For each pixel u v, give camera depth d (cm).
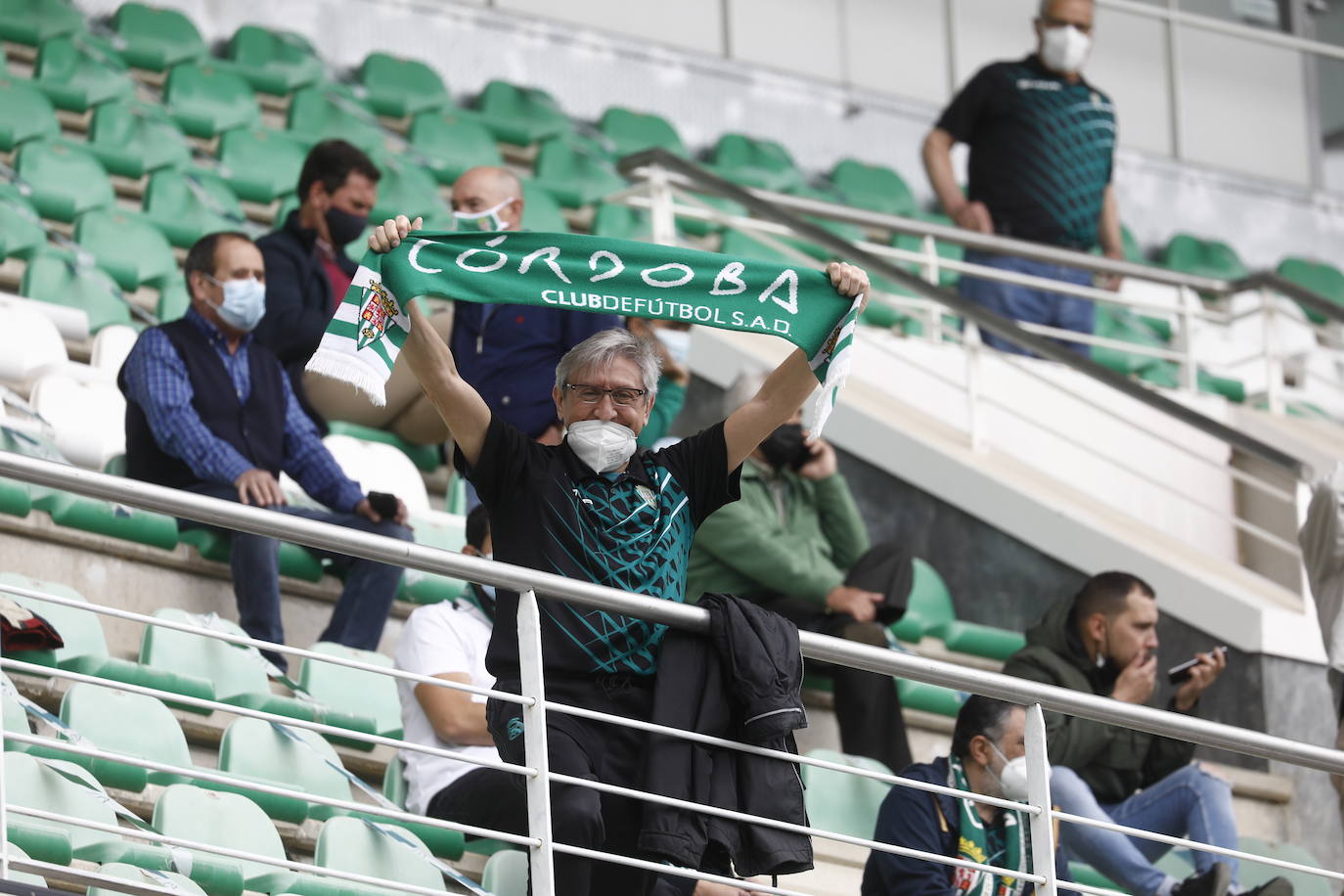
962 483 2653
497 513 1454
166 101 3516
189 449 2038
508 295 1452
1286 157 4719
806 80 4422
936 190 3181
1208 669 2200
